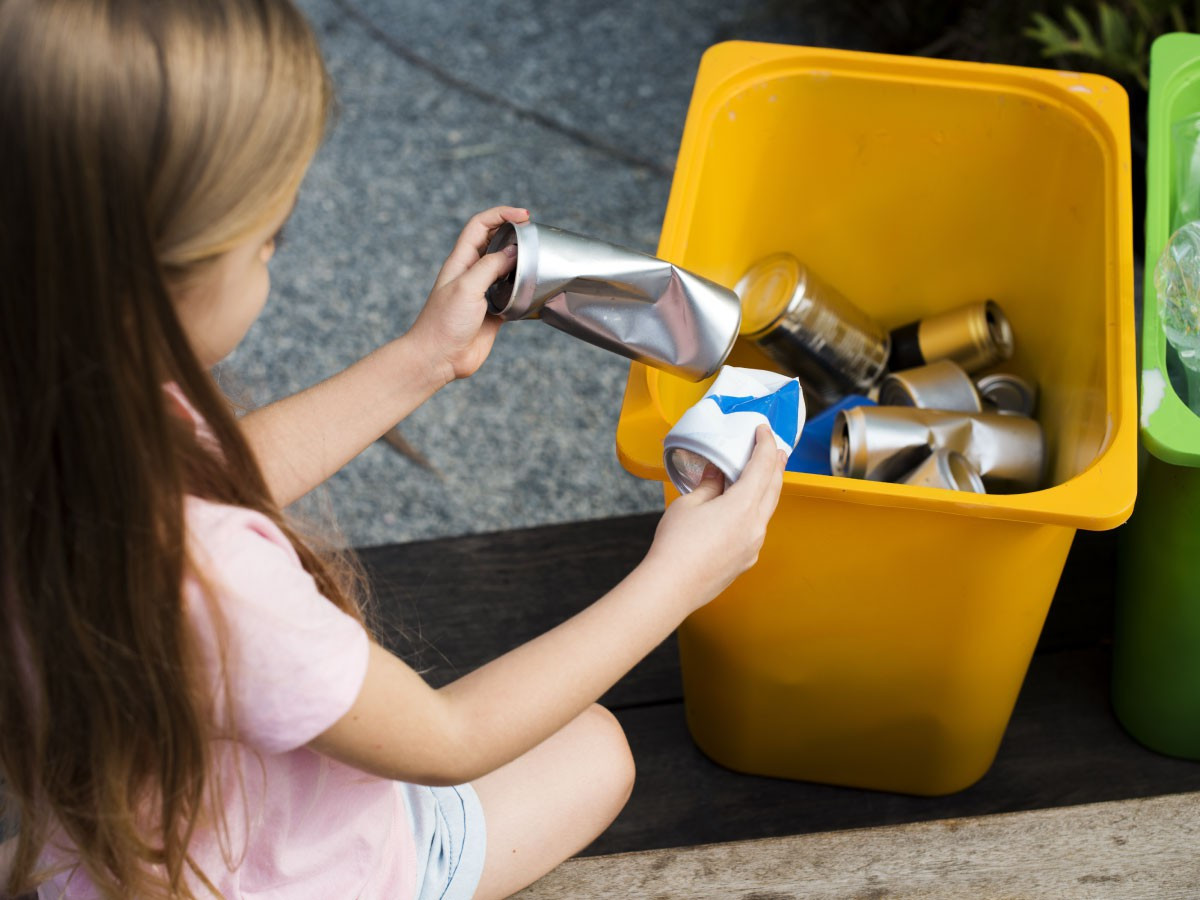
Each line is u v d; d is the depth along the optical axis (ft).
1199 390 3.91
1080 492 3.12
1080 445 3.98
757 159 4.76
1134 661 4.37
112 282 2.07
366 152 7.95
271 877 2.90
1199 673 4.17
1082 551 5.21
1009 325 4.93
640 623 2.69
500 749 2.63
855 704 4.13
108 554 2.21
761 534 2.84
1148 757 4.58
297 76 2.20
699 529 2.73
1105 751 4.60
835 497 3.23
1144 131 6.81
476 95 8.29
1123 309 3.62
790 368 4.82
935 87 4.51
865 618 3.77
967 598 3.60
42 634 2.31
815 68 4.57
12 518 2.21
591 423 6.55
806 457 4.58
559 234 3.13
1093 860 3.17
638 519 5.53
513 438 6.49
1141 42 6.28
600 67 8.46
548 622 5.14
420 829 3.25
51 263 2.05
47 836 2.74
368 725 2.46
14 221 2.05
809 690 4.11
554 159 7.85
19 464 2.18
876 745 4.30
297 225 7.52
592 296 3.17
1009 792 4.51
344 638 2.42
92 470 2.17
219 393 2.35
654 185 7.67
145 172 2.05
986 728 4.18
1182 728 4.41
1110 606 5.03
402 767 2.56
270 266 7.31
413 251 7.36
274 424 3.18
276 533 2.44
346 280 7.23
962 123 4.59
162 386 2.18
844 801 4.53
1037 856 3.19
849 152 4.77
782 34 8.54
